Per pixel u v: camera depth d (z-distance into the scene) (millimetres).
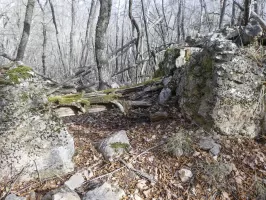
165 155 3967
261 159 3889
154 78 6949
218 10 22188
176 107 5141
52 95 5730
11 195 3229
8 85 3855
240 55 4258
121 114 5727
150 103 5586
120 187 3496
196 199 3402
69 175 3709
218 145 4059
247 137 4281
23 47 10688
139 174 3674
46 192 3398
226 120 4203
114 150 4000
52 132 3863
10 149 3609
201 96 4535
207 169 3670
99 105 5406
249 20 5316
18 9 27406
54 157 3738
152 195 3418
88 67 10273
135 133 4598
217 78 4199
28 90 3965
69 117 6027
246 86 4172
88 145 4359
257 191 3479
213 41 4625
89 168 3801
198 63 4816
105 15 7762
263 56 4406
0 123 3664
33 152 3688
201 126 4449
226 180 3598
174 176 3660
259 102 4207
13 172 3578
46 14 26422
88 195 3242
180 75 5449
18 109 3787
